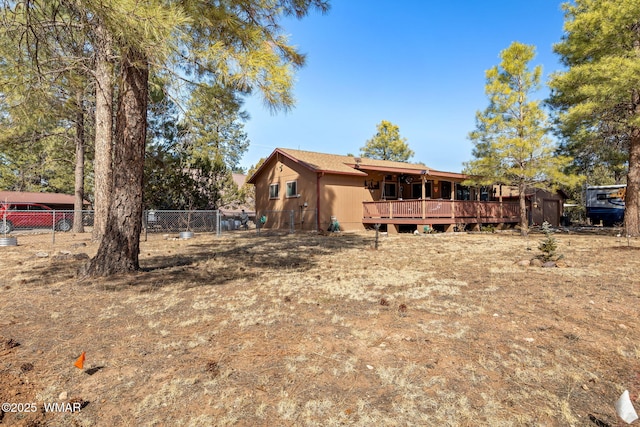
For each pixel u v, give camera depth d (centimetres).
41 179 2812
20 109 549
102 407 215
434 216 1531
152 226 1842
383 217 1689
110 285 528
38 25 417
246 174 3353
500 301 435
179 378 248
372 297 462
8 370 256
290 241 1255
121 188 606
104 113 1123
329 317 380
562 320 362
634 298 438
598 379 245
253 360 276
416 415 207
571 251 895
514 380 246
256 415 207
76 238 1396
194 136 793
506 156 1341
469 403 219
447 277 587
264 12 566
